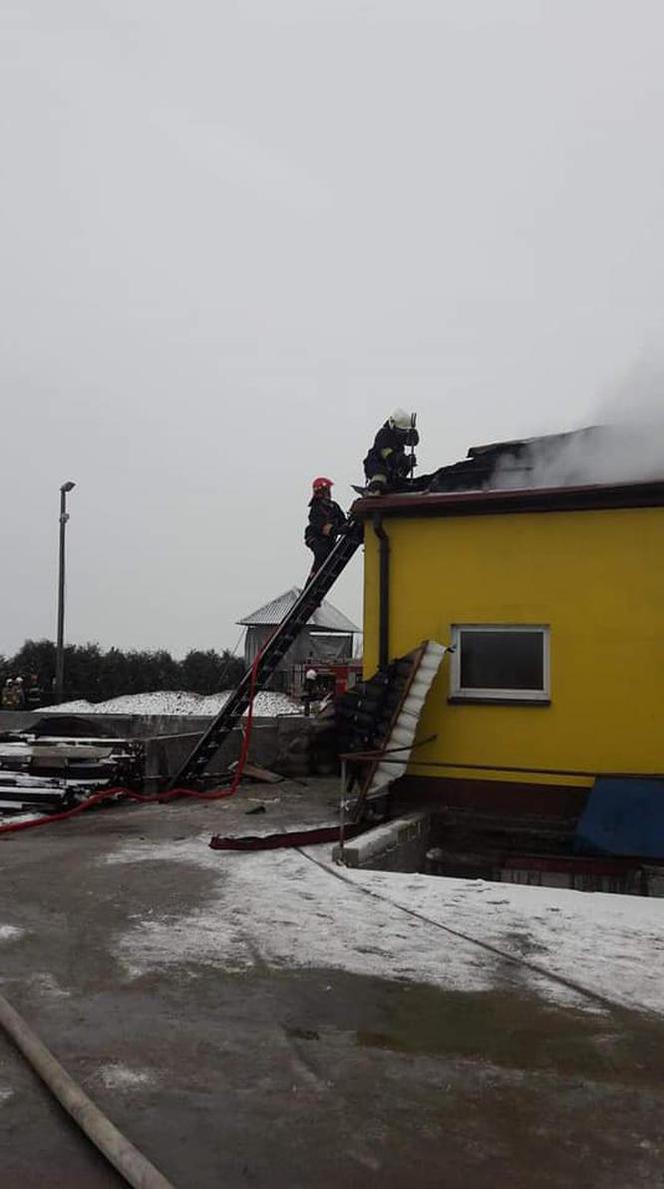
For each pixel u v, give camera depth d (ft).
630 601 28.22
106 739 36.32
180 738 40.01
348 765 30.94
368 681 30.55
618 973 14.82
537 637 29.71
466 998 13.69
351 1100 10.51
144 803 32.94
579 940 16.48
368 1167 9.12
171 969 14.82
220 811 30.60
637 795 26.07
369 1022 12.76
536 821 28.60
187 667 121.49
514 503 29.45
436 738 29.91
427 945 16.14
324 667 71.56
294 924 17.28
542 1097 10.64
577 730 28.40
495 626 29.94
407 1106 10.39
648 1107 10.41
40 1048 11.53
